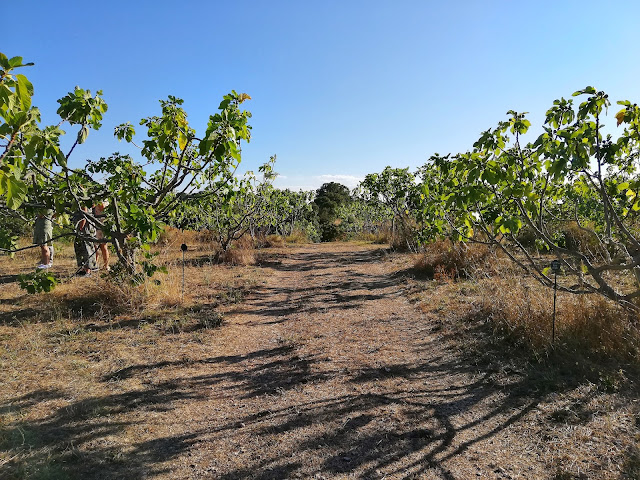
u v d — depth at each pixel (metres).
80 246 7.84
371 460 2.67
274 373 4.14
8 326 5.13
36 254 10.55
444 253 8.51
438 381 3.77
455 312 5.54
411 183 12.80
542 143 3.08
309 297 7.28
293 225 22.89
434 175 8.23
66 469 2.55
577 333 4.07
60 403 3.41
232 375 4.11
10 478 2.39
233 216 12.30
